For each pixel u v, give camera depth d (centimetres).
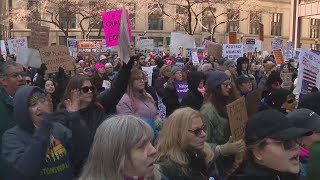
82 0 4309
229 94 522
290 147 256
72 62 1009
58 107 443
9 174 345
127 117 243
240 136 472
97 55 2516
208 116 497
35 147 322
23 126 354
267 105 608
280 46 2122
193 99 652
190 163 350
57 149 344
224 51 1692
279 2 6662
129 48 589
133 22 5709
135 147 236
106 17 963
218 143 493
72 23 5856
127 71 561
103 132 238
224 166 402
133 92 588
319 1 3247
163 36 6072
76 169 362
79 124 365
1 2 4753
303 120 334
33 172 321
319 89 752
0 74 538
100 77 1074
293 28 3691
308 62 757
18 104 352
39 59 1062
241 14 6059
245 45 2164
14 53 1423
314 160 228
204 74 660
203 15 4828
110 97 543
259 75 1406
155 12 4922
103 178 234
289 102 604
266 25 6600
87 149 361
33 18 4203
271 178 256
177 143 352
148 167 240
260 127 259
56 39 5819
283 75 1238
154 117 597
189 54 2084
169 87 856
